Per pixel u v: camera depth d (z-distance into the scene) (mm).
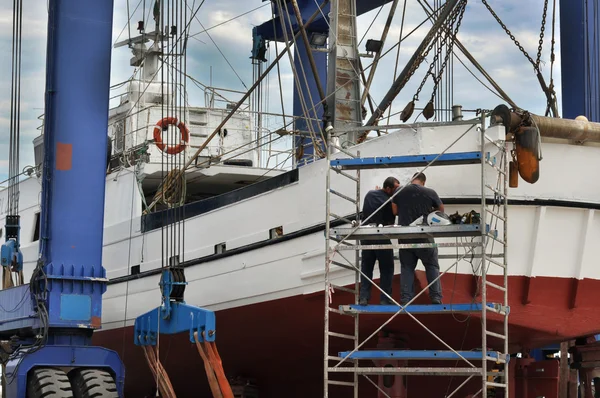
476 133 12016
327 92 15234
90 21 13484
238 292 14789
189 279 15906
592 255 12578
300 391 15922
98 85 13453
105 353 12930
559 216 12422
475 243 10672
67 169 13203
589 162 12492
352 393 14711
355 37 15273
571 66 15875
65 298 12945
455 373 10859
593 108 15648
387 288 11594
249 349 15672
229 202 15203
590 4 15836
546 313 12539
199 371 16938
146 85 18844
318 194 13500
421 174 11516
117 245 17547
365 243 11719
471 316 12023
